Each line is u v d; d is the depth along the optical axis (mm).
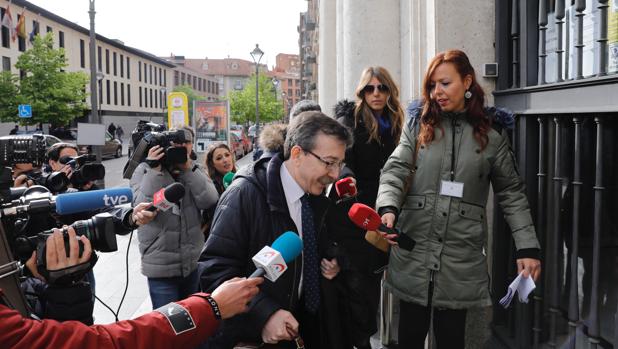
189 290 3670
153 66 70750
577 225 2467
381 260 2590
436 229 2447
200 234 3654
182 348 1415
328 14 8219
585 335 2516
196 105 14320
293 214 1976
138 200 3510
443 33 3250
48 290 1627
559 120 2559
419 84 3979
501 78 3143
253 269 1918
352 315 2100
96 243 1635
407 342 2607
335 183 2580
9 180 1641
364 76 3396
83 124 8867
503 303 2344
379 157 3404
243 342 1886
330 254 2068
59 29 44656
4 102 28094
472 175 2424
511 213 2430
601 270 2670
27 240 1630
